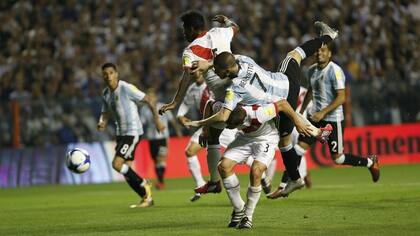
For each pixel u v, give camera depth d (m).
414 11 90.25
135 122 40.44
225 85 33.94
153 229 28.95
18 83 78.19
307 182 46.34
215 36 33.47
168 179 67.38
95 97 73.88
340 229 26.61
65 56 82.56
